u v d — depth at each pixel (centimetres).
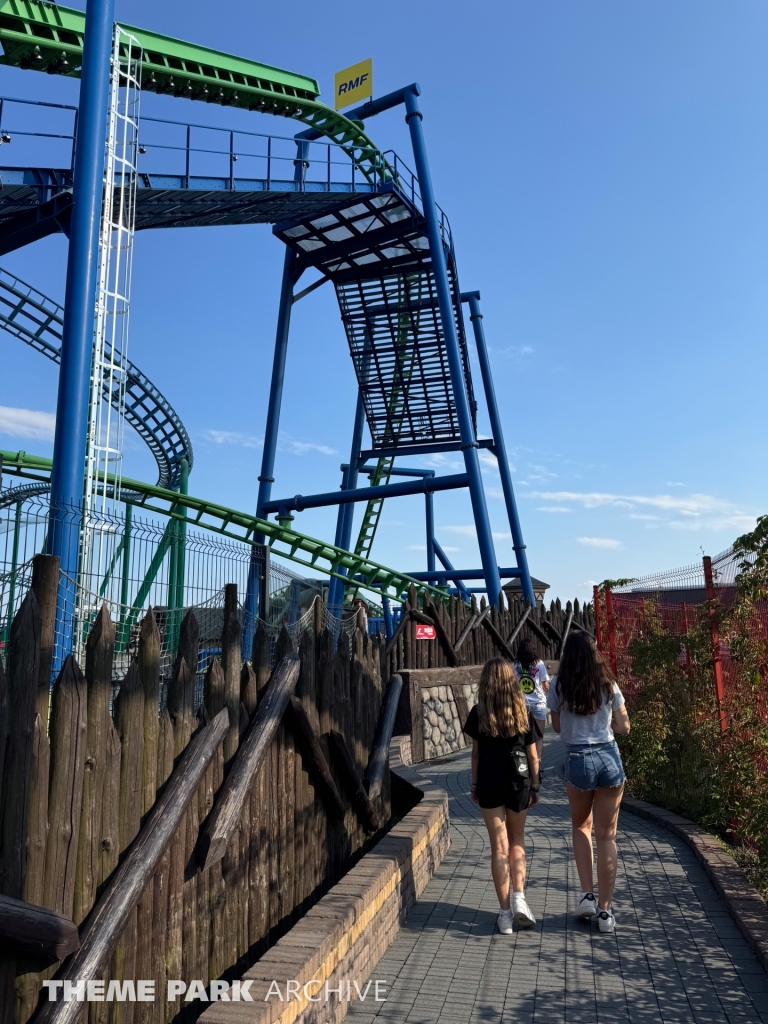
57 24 1748
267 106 2489
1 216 1847
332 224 2783
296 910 514
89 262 1316
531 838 778
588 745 540
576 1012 416
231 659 435
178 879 368
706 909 563
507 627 1978
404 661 1415
